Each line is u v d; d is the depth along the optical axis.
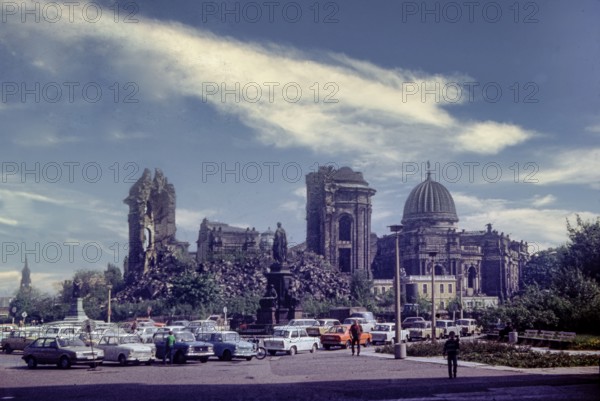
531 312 70.94
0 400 30.17
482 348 53.88
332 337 68.06
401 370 42.81
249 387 34.12
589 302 69.56
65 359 47.94
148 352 51.31
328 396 30.45
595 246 79.44
